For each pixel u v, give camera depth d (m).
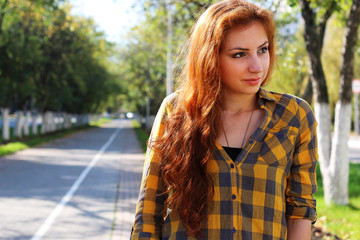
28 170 13.73
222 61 1.44
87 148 24.39
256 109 1.52
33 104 33.12
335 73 23.16
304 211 1.49
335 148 7.81
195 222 1.41
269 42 1.48
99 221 7.12
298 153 1.51
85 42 29.73
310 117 1.53
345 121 7.73
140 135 38.47
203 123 1.45
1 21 20.08
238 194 1.41
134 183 11.39
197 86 1.47
